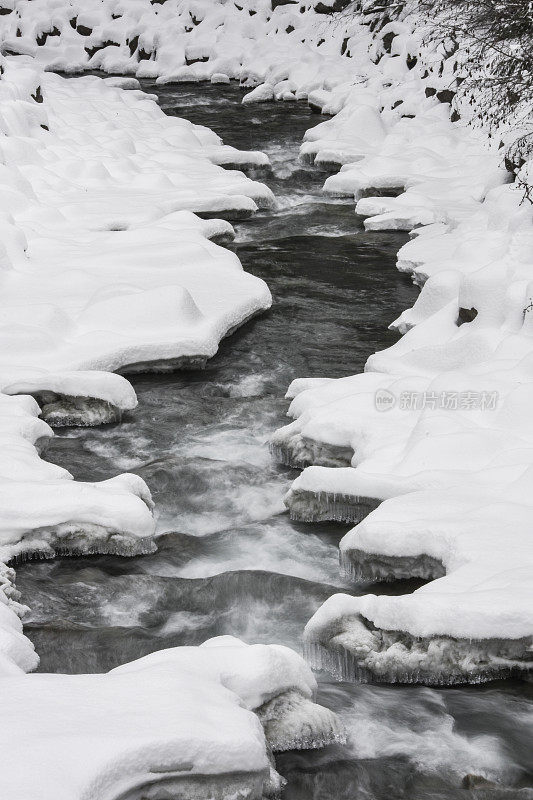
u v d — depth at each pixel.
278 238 15.27
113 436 9.18
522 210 11.82
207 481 8.27
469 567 6.08
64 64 29.48
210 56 28.91
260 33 29.42
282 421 9.45
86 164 16.94
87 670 5.96
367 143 20.09
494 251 12.16
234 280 12.41
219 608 6.56
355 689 5.68
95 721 4.06
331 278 13.40
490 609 5.59
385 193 17.19
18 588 6.72
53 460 8.70
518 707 5.47
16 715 4.06
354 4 27.11
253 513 7.93
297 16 28.94
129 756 3.85
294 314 12.14
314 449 8.42
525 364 8.72
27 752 3.76
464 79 19.66
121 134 19.39
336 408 8.61
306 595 6.54
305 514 7.65
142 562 7.13
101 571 6.99
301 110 24.56
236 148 21.12
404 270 13.44
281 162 19.91
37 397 9.43
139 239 13.64
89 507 7.18
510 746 5.16
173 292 11.00
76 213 14.77
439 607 5.66
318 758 5.00
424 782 4.89
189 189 16.50
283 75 26.50
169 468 8.37
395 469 7.60
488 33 16.38
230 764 4.09
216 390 10.16
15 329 10.24
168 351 10.46
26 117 17.88
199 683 4.57
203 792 4.07
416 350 9.77
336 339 11.36
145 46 29.55
